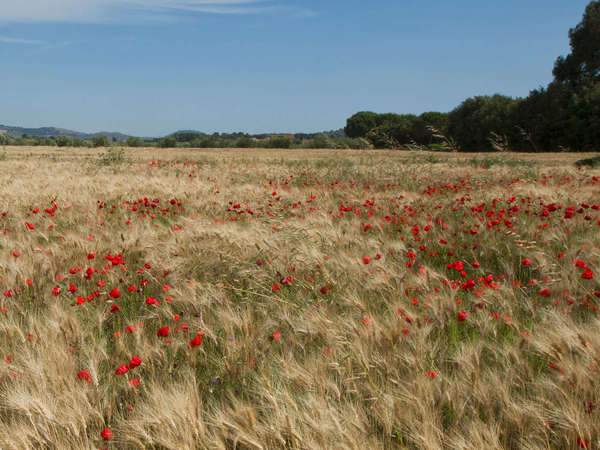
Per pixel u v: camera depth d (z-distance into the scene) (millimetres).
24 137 110438
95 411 2586
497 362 3082
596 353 2660
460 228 7145
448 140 17531
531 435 2297
